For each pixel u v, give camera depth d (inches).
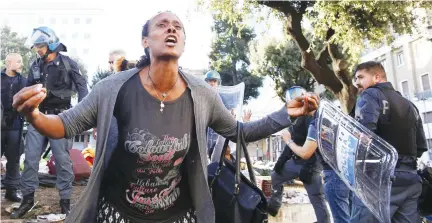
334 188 128.4
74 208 57.5
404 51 999.6
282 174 157.6
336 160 93.6
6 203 181.2
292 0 502.9
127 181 61.1
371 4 401.7
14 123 183.5
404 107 97.4
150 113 59.2
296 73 777.6
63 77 149.8
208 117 66.1
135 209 62.6
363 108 96.3
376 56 1088.2
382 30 437.7
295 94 67.8
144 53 63.2
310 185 144.7
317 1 434.0
